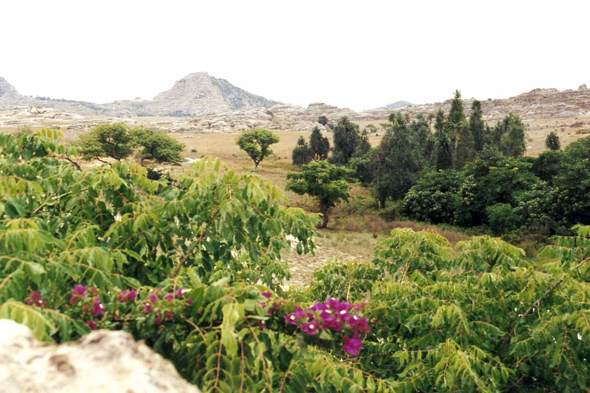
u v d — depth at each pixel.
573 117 172.25
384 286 4.71
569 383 3.73
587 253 4.54
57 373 1.53
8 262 2.29
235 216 3.56
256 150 74.00
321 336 2.25
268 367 2.34
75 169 4.07
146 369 1.71
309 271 17.25
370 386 2.87
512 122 66.38
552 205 26.80
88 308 2.23
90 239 2.89
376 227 30.20
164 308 2.28
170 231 3.79
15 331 1.65
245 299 2.28
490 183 31.88
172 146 68.69
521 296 4.31
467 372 3.39
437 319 3.79
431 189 35.03
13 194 3.39
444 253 5.98
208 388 1.99
